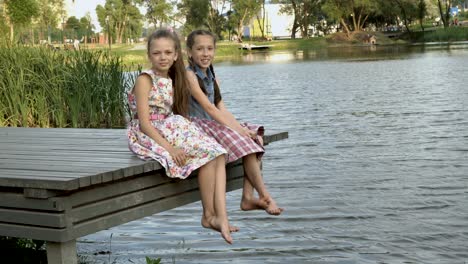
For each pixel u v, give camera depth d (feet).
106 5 253.85
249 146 13.57
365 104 50.26
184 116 14.17
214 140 13.23
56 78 32.53
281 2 269.64
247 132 13.83
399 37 225.15
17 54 32.71
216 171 12.94
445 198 21.54
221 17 250.37
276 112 47.83
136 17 260.21
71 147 15.30
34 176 11.51
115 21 254.88
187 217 19.74
